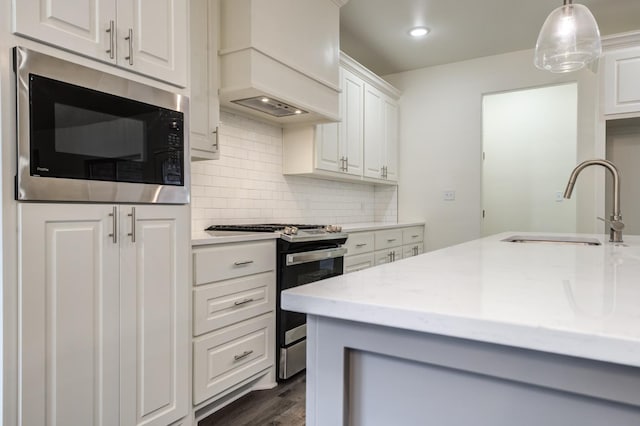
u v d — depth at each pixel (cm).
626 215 381
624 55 337
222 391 211
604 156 347
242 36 237
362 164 396
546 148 505
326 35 300
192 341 193
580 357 52
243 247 223
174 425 177
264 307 239
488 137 535
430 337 65
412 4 318
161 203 169
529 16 337
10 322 123
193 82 224
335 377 73
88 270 142
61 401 135
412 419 69
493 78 425
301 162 330
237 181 294
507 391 62
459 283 84
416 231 448
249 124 304
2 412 121
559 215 498
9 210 123
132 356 157
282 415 211
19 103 124
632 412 54
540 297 70
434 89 457
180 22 177
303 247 262
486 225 535
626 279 90
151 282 164
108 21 148
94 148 144
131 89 156
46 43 130
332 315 69
